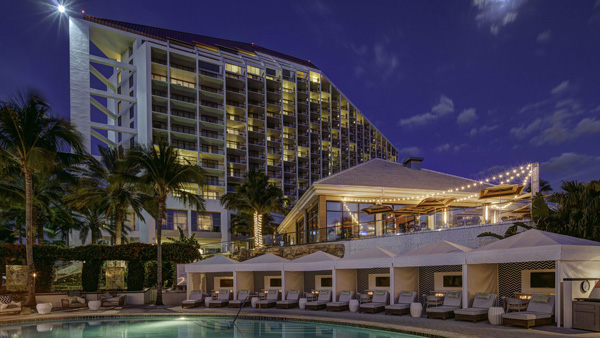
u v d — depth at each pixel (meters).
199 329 14.52
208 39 102.69
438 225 20.19
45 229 47.25
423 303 16.33
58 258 23.88
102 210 34.78
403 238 21.17
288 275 21.41
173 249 27.11
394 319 14.45
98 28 72.19
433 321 13.62
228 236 67.56
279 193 36.06
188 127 79.31
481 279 14.91
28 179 20.39
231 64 86.38
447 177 32.34
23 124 19.56
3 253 22.47
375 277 19.47
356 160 115.44
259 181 35.59
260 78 91.25
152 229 58.91
